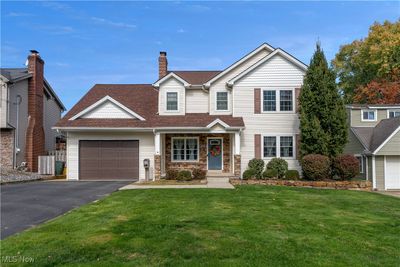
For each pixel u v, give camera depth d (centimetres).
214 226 892
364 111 2669
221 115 2325
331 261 656
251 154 2270
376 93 3788
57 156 2538
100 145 2273
